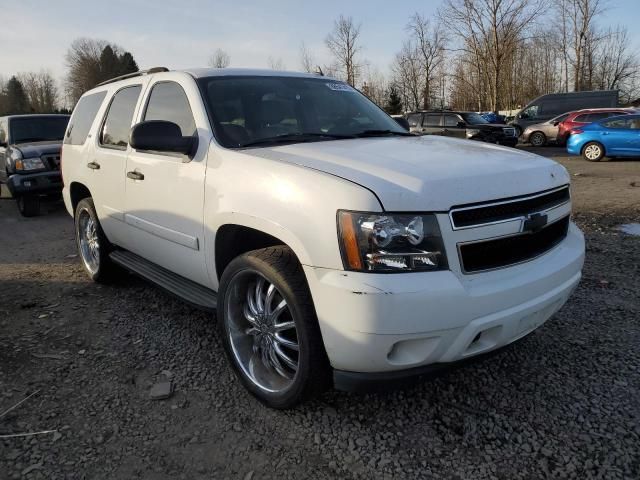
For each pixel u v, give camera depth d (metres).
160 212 3.67
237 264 2.93
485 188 2.54
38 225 8.62
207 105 3.44
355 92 4.45
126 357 3.59
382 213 2.35
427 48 51.50
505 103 51.22
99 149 4.60
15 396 3.11
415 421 2.82
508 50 44.25
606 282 4.74
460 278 2.43
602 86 53.94
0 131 10.56
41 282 5.26
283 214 2.63
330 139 3.50
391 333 2.32
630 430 2.70
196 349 3.69
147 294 4.81
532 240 2.75
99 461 2.56
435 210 2.39
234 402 3.04
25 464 2.53
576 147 17.23
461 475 2.43
